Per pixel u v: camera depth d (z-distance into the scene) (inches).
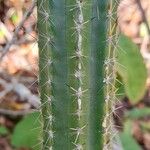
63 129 11.4
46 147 11.7
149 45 30.0
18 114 26.0
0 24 23.6
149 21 30.6
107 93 11.3
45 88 11.3
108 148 11.9
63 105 11.2
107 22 10.7
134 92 16.8
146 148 26.8
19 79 25.6
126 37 16.2
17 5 18.5
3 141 25.0
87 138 11.6
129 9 32.0
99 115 11.4
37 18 10.8
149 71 27.6
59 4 10.5
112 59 11.2
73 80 11.0
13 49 27.7
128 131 21.8
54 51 10.8
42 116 11.6
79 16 10.5
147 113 24.9
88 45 10.8
